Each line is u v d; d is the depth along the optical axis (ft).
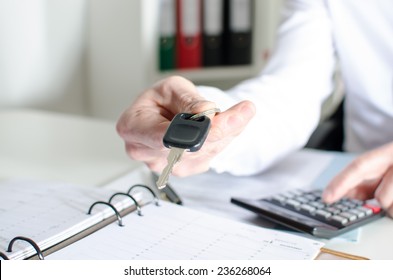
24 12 4.04
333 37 2.99
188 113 1.49
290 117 2.45
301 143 2.50
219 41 4.36
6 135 3.12
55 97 4.38
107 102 4.43
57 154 2.72
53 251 1.41
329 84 2.92
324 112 4.28
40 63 4.22
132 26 4.06
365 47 2.93
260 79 2.64
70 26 4.38
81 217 1.58
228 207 1.92
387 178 1.86
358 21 2.89
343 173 1.88
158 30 4.15
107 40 4.32
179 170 1.85
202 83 4.72
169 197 1.93
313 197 1.93
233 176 2.31
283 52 2.85
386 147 1.93
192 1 4.20
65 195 1.80
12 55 4.02
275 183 2.23
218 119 1.55
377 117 3.04
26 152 2.76
